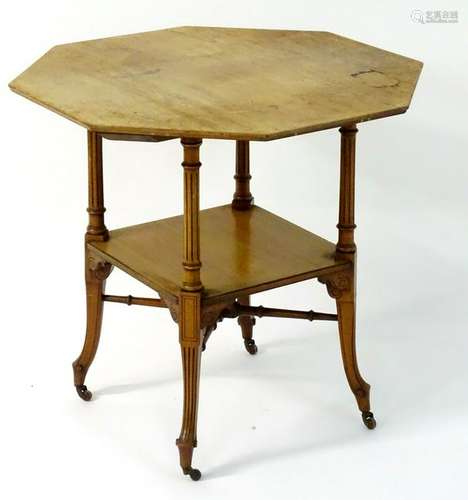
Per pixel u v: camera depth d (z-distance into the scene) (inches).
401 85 134.2
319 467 136.7
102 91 131.4
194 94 130.6
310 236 142.4
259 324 160.6
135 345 156.4
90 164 138.6
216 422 143.1
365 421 142.0
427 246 173.5
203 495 133.3
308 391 148.3
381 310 162.4
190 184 126.8
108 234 141.9
